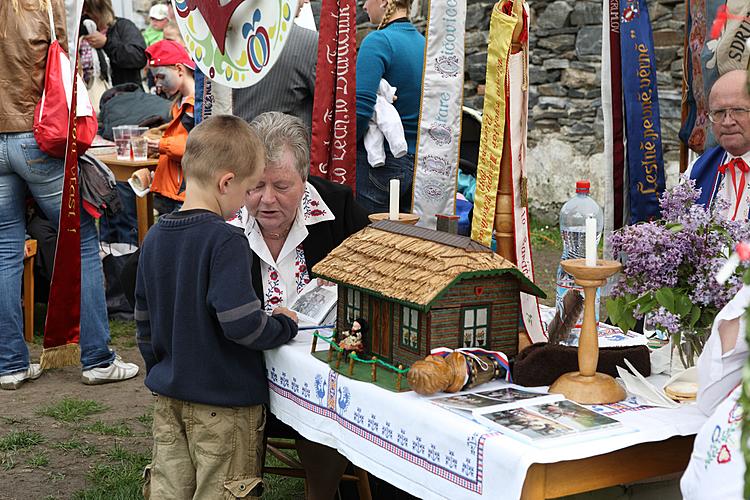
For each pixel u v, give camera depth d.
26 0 4.35
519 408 1.93
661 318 2.01
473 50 9.18
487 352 2.14
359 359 2.22
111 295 6.29
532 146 8.91
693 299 2.04
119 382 5.11
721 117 2.81
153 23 9.18
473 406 1.97
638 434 1.82
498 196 2.51
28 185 4.68
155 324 2.56
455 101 3.12
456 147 3.15
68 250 4.43
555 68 8.66
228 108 4.25
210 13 3.06
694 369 2.10
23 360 5.01
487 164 2.49
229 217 2.58
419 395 2.06
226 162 2.46
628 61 3.21
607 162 3.33
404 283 2.16
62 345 4.52
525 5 2.42
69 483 3.85
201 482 2.53
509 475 1.73
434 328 2.09
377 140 4.31
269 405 2.61
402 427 2.02
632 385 2.09
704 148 3.38
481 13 9.04
